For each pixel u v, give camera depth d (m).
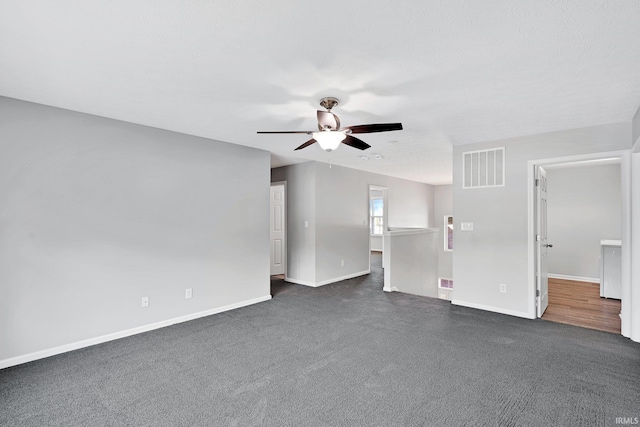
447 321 3.76
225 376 2.49
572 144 3.56
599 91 2.51
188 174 3.87
